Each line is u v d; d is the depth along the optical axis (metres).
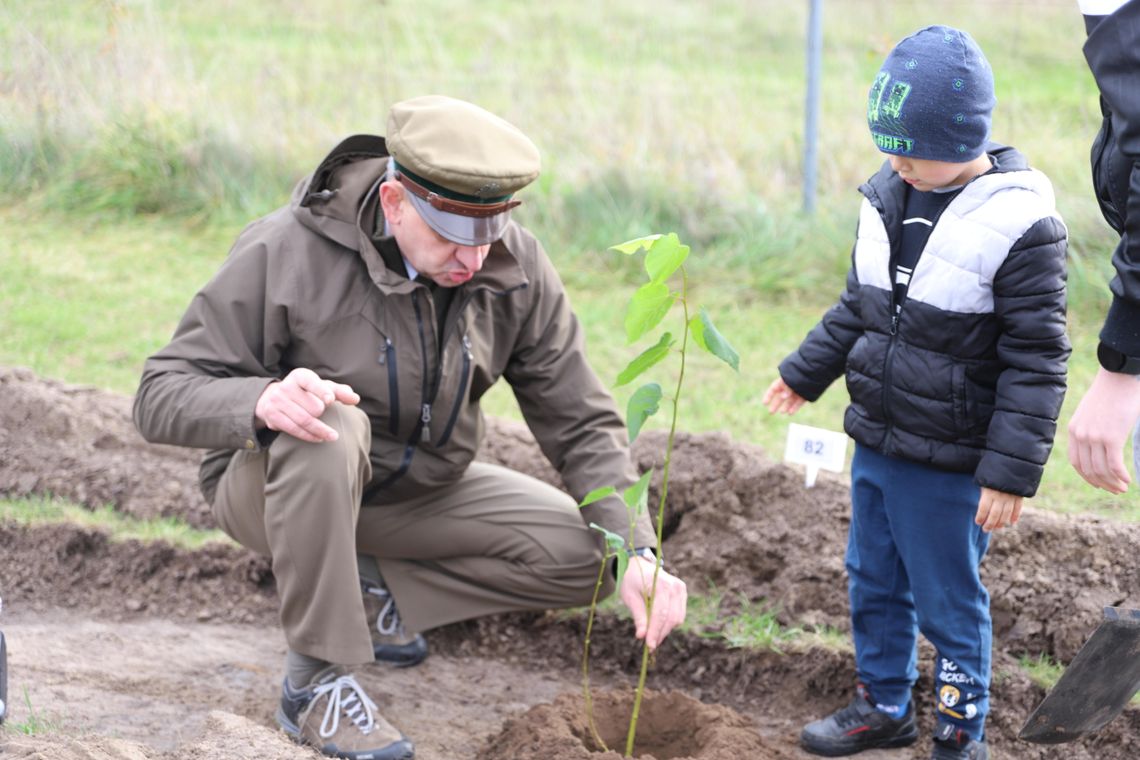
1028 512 3.70
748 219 6.87
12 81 7.95
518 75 9.04
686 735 3.13
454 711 3.36
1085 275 5.89
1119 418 2.24
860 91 9.59
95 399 4.75
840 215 6.84
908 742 3.17
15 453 4.42
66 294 6.29
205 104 8.04
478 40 11.88
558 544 3.32
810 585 3.66
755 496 3.99
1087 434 2.28
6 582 3.91
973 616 2.88
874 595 3.02
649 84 9.39
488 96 8.94
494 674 3.60
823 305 6.33
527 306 3.19
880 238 2.84
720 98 9.02
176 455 4.48
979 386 2.75
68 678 3.32
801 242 6.75
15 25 8.27
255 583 3.90
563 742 2.91
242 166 7.72
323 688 3.02
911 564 2.88
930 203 2.78
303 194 3.01
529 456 4.42
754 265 6.57
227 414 2.82
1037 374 2.64
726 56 11.59
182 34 10.45
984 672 2.89
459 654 3.68
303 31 11.57
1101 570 3.51
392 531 3.36
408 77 9.41
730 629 3.61
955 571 2.85
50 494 4.27
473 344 3.11
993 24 12.05
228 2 12.50
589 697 3.11
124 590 3.90
